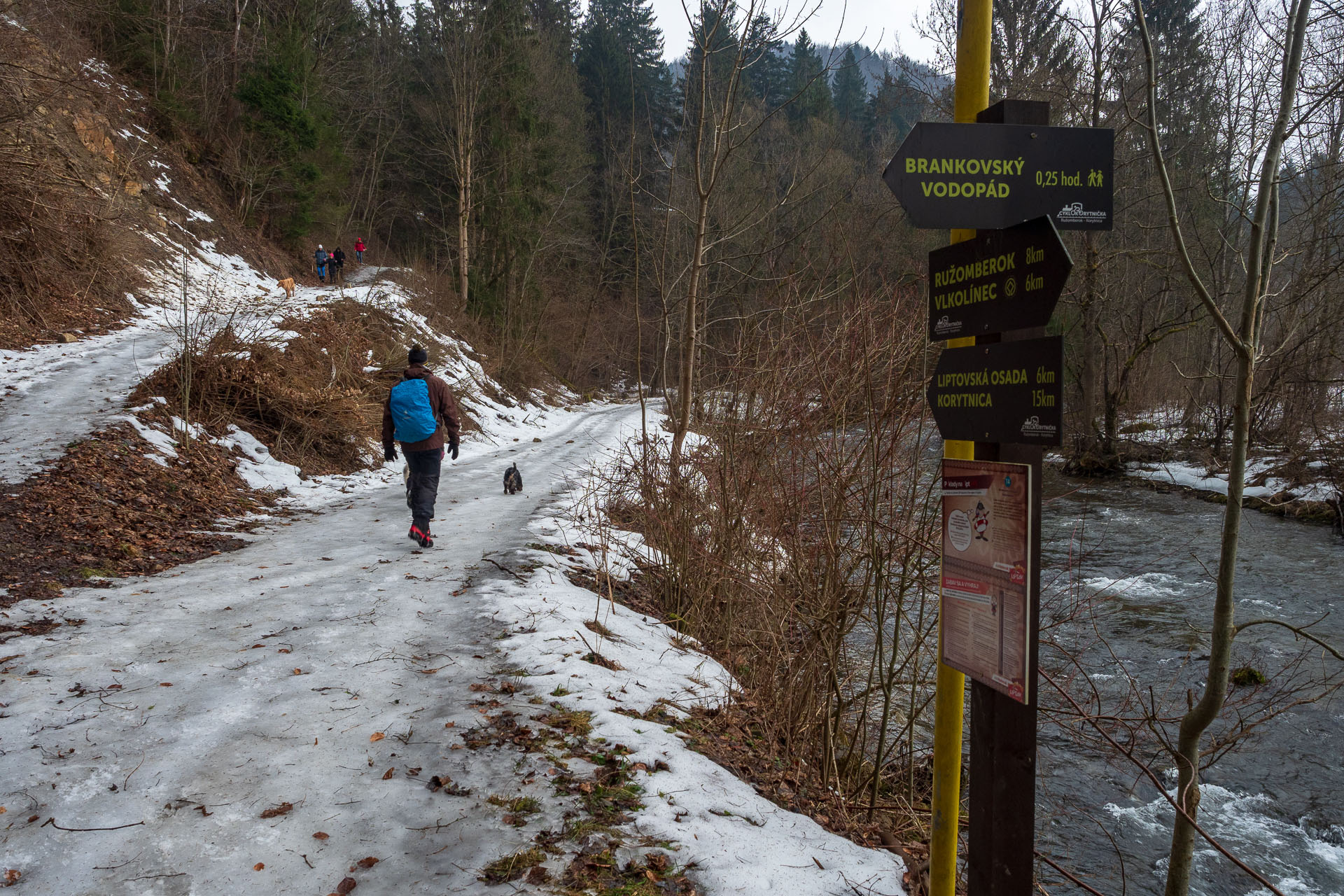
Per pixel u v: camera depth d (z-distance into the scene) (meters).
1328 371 14.56
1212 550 11.56
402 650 5.06
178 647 4.91
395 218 46.59
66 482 7.96
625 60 49.44
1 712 3.86
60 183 17.67
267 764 3.59
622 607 6.69
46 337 15.16
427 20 39.69
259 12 35.44
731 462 6.55
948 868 2.47
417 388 7.62
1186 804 3.43
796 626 6.29
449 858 3.00
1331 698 6.87
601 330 39.19
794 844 3.42
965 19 2.42
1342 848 5.23
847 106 51.53
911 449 4.95
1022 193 2.25
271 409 12.64
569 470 14.40
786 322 6.11
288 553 7.54
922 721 6.18
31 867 2.80
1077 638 8.08
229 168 31.17
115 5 28.66
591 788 3.54
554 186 36.25
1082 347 19.42
